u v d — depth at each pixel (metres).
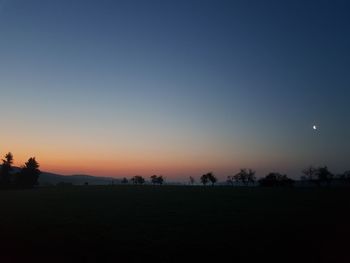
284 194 107.44
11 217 57.38
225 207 73.06
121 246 36.00
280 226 49.16
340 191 117.56
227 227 48.38
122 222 52.81
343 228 47.28
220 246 36.34
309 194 106.44
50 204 78.75
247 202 83.00
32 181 151.88
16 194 109.06
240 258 31.67
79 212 64.69
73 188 141.62
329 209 69.19
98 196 101.50
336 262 29.97
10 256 31.00
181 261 30.64
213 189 132.00
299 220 54.75
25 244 36.19
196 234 43.16
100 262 29.66
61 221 53.22
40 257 30.83
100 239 39.59
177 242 38.28
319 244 37.09
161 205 77.19
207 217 58.50
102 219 55.88
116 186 159.50
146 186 156.25
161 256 32.19
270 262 30.20
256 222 52.88
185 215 61.00
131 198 94.69
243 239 40.00
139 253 33.12
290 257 31.81
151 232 44.38
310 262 30.03
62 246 35.53
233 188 140.12
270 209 69.50
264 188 137.38
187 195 104.62
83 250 33.94
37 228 46.59
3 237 39.75
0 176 148.62
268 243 37.78
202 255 32.66
